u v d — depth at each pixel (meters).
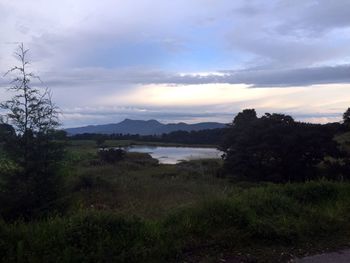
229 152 30.91
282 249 6.97
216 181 26.91
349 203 9.60
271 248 7.01
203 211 7.81
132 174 29.61
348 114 33.44
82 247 6.09
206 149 111.00
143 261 6.12
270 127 29.00
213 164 41.56
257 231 7.36
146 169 35.75
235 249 6.89
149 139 139.50
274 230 7.38
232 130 32.78
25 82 9.33
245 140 29.22
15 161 9.02
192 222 7.41
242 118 35.28
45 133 9.30
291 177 27.61
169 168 37.22
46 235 6.28
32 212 8.85
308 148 27.45
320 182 10.70
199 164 41.84
